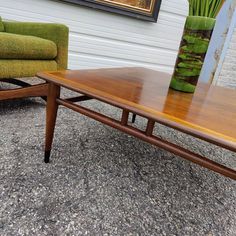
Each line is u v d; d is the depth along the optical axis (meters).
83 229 0.70
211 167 0.61
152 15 2.64
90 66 2.59
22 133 1.19
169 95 0.87
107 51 2.62
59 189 0.85
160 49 2.92
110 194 0.87
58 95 0.90
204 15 0.90
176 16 2.84
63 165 0.99
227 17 3.08
